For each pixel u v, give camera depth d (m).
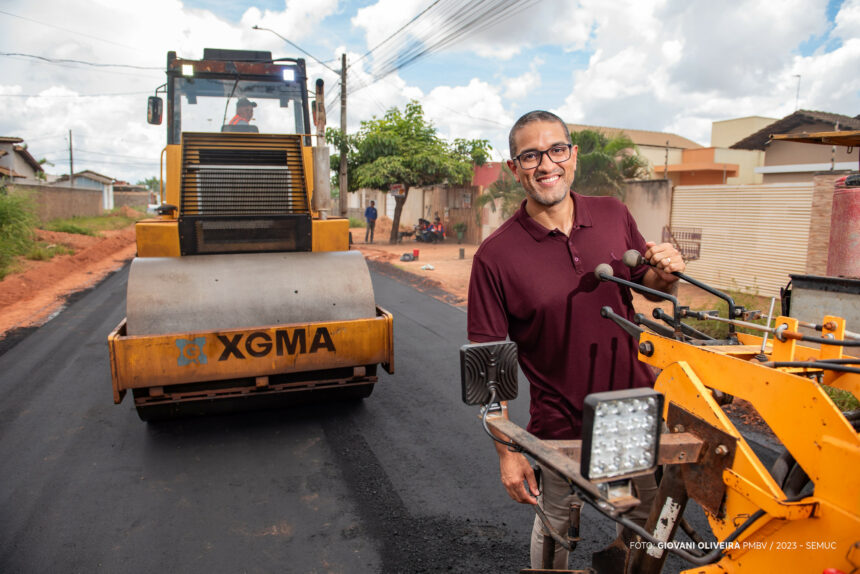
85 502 3.63
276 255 5.14
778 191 9.79
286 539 3.23
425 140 21.75
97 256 18.45
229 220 5.21
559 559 2.29
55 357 6.79
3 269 12.38
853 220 2.77
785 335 1.57
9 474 4.00
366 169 20.83
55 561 3.04
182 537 3.25
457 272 13.95
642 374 2.14
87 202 38.16
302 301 4.71
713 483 1.53
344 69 20.89
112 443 4.48
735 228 10.58
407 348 7.19
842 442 1.23
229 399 4.68
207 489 3.79
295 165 5.38
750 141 21.95
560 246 2.09
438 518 3.41
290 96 6.44
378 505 3.57
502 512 3.47
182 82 6.22
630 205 12.98
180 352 4.20
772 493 1.35
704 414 1.57
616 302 2.11
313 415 5.04
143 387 4.27
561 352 2.10
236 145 5.24
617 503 1.21
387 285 12.30
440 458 4.20
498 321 2.13
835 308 2.32
